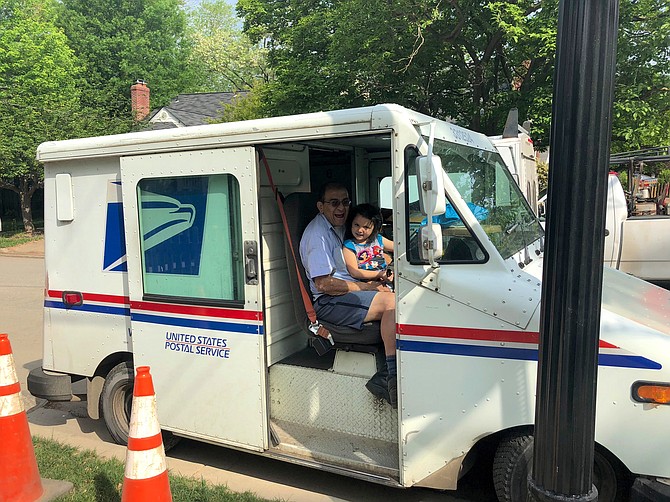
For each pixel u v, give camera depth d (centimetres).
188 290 394
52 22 2948
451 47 1125
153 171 396
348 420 362
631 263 779
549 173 214
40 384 471
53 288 467
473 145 377
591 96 201
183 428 403
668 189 1020
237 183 368
